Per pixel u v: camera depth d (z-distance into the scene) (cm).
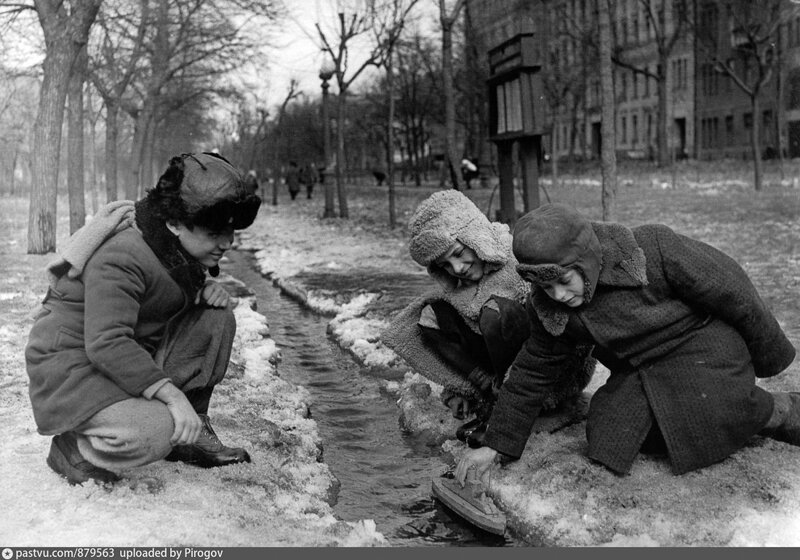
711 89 5831
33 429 414
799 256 1028
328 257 1396
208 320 362
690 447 330
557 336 335
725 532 292
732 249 1122
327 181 2408
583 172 4412
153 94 2162
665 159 4231
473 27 2567
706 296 327
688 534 295
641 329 332
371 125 5312
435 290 429
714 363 332
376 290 977
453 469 404
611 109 901
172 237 326
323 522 327
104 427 313
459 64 3669
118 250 318
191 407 322
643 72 4266
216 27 2111
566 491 337
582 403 426
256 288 1131
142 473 344
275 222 2473
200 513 308
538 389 343
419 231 391
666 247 331
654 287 331
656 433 344
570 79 4488
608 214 905
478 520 339
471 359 423
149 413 313
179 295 337
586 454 361
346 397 552
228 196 321
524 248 314
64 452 337
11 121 3966
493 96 1145
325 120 2389
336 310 884
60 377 318
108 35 2059
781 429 357
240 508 322
